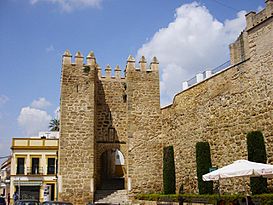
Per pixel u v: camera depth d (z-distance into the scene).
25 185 44.28
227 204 19.88
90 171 30.27
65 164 29.89
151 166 32.12
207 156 25.39
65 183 29.48
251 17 22.89
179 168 29.64
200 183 24.77
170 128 31.80
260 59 21.89
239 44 30.31
